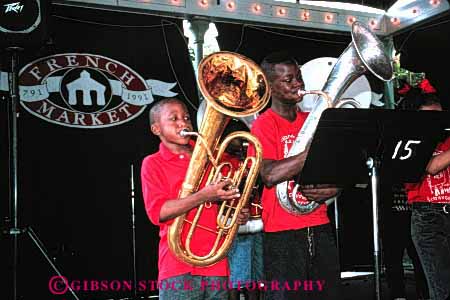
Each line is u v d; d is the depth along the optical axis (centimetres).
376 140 286
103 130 618
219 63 280
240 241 482
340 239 721
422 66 728
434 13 689
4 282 557
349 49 311
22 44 473
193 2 635
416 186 408
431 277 405
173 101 302
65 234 593
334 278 321
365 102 707
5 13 469
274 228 317
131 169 604
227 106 272
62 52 605
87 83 614
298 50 725
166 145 301
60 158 597
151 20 648
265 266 320
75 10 612
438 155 376
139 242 623
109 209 614
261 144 293
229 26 686
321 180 289
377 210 293
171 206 270
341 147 283
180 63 658
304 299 314
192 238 288
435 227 403
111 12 629
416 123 288
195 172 276
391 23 738
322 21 708
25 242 569
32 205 582
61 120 601
